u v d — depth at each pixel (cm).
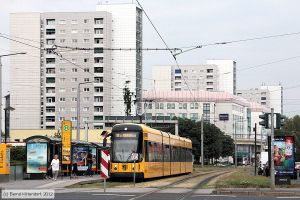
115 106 15212
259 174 6044
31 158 3838
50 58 15462
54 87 15475
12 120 15438
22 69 15412
